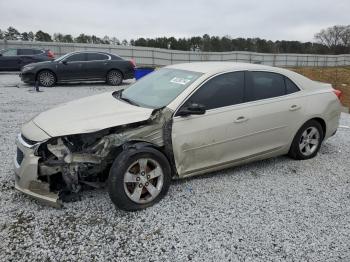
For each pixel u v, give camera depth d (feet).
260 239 11.21
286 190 14.79
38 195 12.26
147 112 13.29
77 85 50.31
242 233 11.51
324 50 262.88
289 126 16.81
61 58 48.47
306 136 18.03
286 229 11.82
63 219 12.07
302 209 13.23
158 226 11.80
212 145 14.38
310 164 17.90
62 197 13.19
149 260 10.12
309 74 135.23
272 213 12.84
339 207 13.48
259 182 15.48
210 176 15.90
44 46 116.57
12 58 63.72
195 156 14.10
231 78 15.25
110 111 13.71
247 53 178.91
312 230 11.82
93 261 10.02
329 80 121.60
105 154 12.44
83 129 12.29
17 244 10.65
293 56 198.18
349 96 78.79
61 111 14.26
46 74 46.96
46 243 10.74
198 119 13.91
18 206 12.86
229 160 15.19
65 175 12.27
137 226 11.77
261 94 15.92
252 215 12.66
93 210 12.71
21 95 38.58
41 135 12.23
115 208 12.89
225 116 14.53
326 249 10.81
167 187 13.41
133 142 12.89
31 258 10.05
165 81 15.89
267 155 16.58
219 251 10.57
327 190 14.96
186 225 11.89
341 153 19.92
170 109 13.50
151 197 13.01
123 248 10.62
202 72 15.20
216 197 13.92
